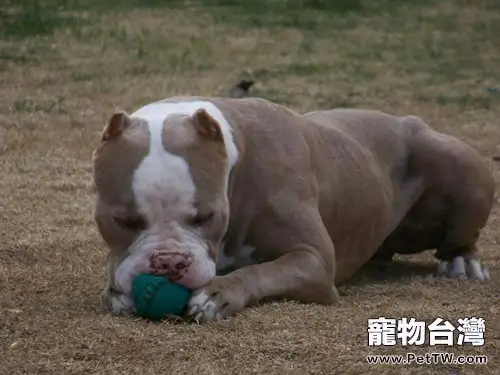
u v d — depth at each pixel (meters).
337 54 23.14
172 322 7.55
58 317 7.77
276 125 8.71
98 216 7.64
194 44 23.06
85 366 6.77
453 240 10.23
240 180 8.30
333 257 8.63
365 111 10.41
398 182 10.17
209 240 7.65
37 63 20.75
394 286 9.42
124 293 7.68
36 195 12.77
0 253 10.09
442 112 18.83
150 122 7.75
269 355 7.05
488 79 21.70
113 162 7.56
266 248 8.45
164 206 7.48
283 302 8.19
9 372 6.71
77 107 17.94
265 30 24.97
